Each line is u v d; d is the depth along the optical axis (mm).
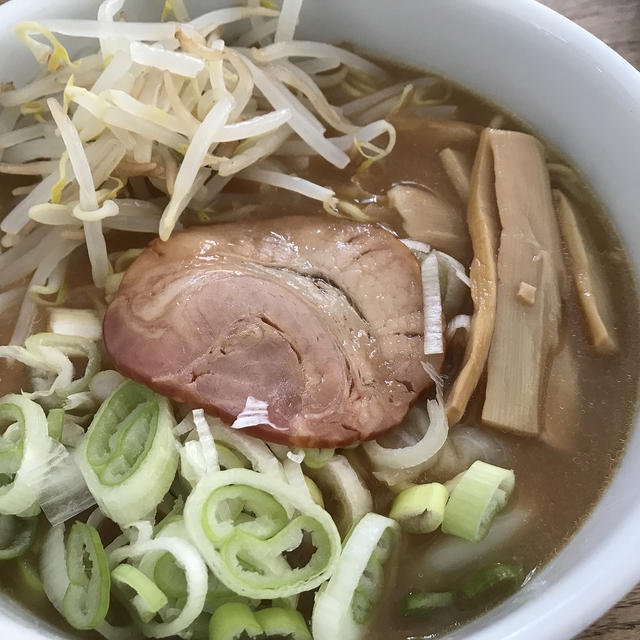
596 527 161
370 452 178
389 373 185
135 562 160
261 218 213
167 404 176
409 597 165
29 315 199
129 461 167
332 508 174
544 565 166
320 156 224
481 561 169
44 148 207
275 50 216
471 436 182
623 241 203
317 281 196
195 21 212
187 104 206
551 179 215
